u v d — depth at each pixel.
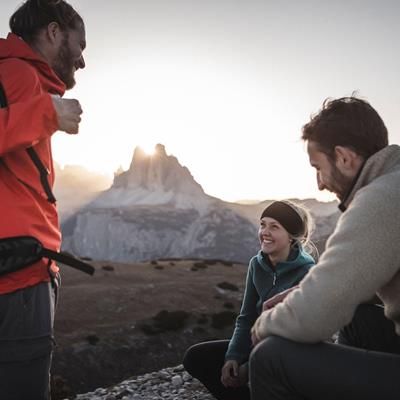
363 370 2.11
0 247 2.40
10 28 3.01
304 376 2.20
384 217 2.08
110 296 45.22
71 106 2.61
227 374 3.80
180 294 48.62
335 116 2.46
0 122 2.35
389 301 2.30
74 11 3.04
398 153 2.35
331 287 2.09
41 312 2.59
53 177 2.93
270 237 3.86
